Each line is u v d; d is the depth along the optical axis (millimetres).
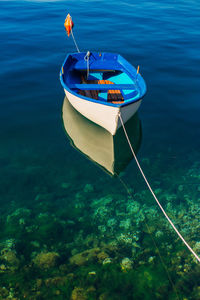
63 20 21844
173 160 9203
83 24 21234
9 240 6633
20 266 5996
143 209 7676
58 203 7711
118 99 10125
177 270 5957
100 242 6699
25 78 13367
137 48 17312
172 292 5516
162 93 12586
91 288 5523
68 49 16828
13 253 6297
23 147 9398
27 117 10797
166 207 7738
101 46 17484
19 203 7598
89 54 12242
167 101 12039
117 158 9117
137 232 6996
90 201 7832
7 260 6121
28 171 8539
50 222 7164
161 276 5809
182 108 11617
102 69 12328
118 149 9406
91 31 19906
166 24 21859
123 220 7340
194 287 5617
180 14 24625
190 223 7266
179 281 5719
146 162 9117
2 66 14289
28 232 6871
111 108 8352
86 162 9000
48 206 7590
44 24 20766
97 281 5664
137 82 10516
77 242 6688
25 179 8281
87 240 6750
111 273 5828
